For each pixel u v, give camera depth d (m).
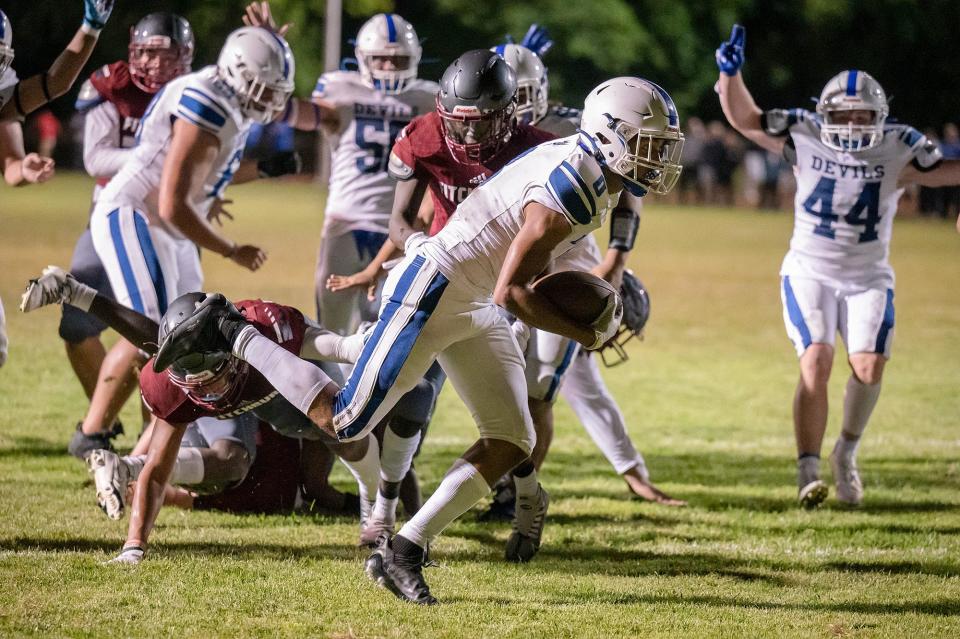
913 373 14.80
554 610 6.26
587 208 6.02
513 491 8.39
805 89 56.78
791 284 9.47
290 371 6.36
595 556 7.48
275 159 10.04
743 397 13.40
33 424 10.62
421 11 50.47
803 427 9.11
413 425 7.30
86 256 9.63
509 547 7.34
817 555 7.57
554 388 8.42
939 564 7.39
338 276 9.84
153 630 5.74
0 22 7.67
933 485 9.71
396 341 6.25
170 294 8.98
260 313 6.86
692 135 49.38
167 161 8.48
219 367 6.48
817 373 9.11
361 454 7.48
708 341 17.02
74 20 46.56
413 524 6.35
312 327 7.00
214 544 7.36
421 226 8.20
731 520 8.52
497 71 7.16
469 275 6.30
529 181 6.18
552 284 6.19
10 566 6.64
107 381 9.09
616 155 6.10
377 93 10.16
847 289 9.39
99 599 6.14
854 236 9.34
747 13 55.12
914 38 54.91
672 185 6.32
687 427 11.95
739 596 6.62
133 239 8.86
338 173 10.19
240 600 6.23
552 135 7.56
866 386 9.11
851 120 9.20
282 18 47.09
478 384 6.48
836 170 9.33
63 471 9.05
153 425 7.16
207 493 8.08
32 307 6.63
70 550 7.05
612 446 9.17
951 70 56.09
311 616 6.03
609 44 51.44
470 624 5.98
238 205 38.00
